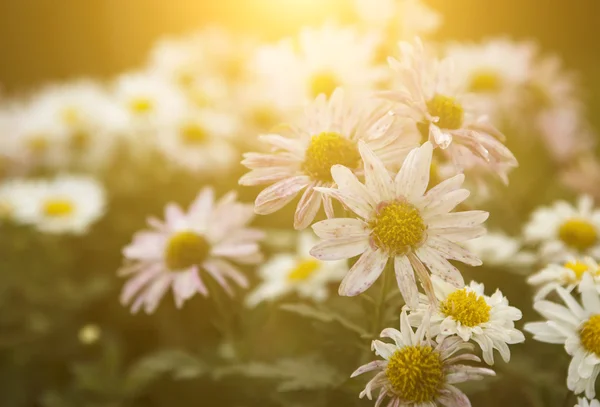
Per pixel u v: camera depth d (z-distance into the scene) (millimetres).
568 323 460
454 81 478
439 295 449
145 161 875
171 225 545
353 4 704
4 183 874
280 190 452
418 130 464
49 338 715
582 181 706
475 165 511
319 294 583
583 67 1674
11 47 2068
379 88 574
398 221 435
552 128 796
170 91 889
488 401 535
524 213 731
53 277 762
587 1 2088
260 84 919
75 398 629
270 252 700
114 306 744
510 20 2004
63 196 750
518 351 541
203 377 620
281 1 1126
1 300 719
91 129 913
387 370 437
